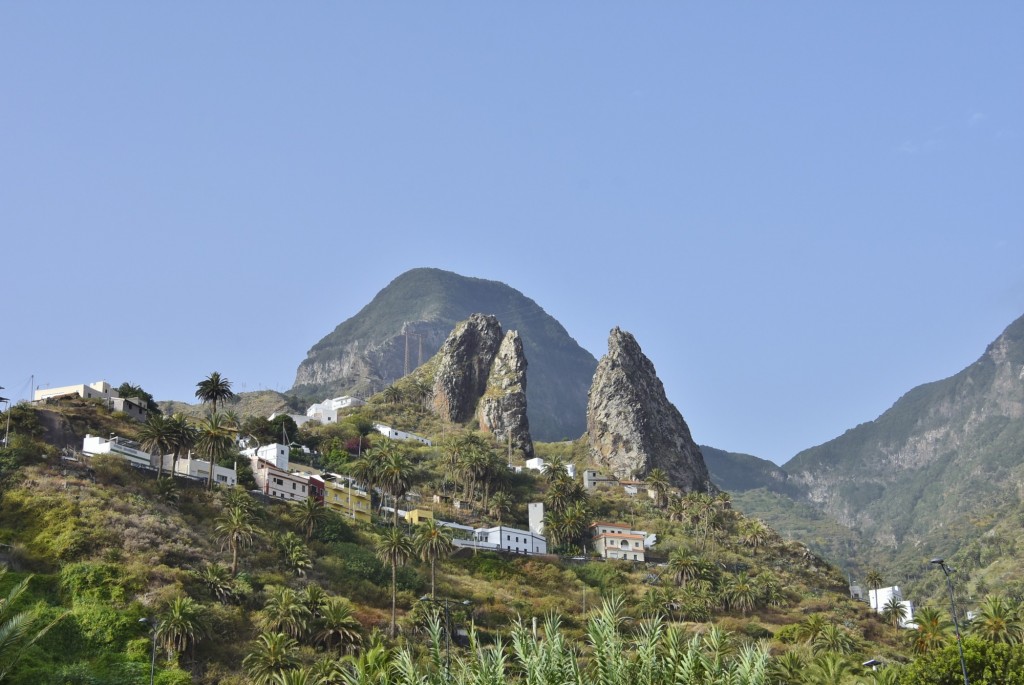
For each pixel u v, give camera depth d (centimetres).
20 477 17825
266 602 16250
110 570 15512
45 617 13875
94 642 13888
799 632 19538
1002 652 11806
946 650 12156
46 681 12506
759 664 6688
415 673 6956
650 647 6638
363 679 7425
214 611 15388
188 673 13562
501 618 19038
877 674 13262
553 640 6794
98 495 18000
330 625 15525
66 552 15875
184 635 14100
